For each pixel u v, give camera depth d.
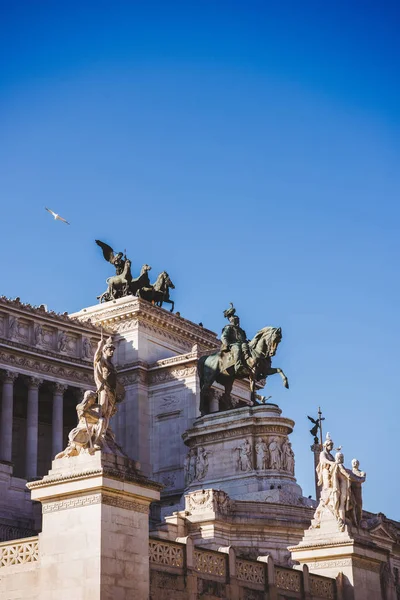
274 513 99.88
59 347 162.88
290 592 67.44
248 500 107.00
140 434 163.38
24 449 163.75
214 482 118.38
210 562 62.75
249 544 96.00
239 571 64.62
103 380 57.53
